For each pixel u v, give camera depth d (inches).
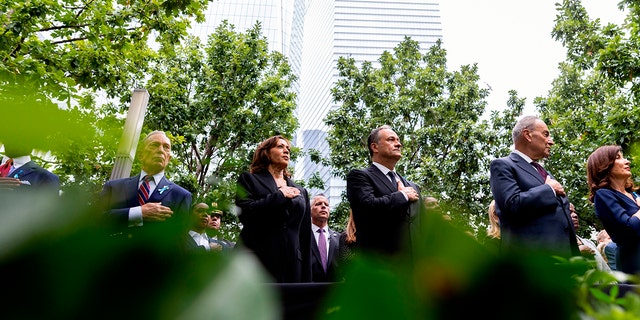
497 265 10.4
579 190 494.9
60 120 7.4
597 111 470.9
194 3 293.4
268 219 110.2
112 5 315.3
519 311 10.3
